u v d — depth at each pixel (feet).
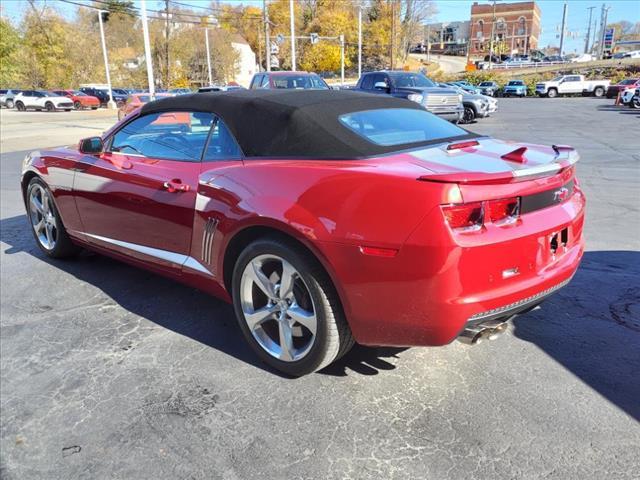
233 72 221.05
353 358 10.15
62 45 183.32
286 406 8.68
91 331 11.52
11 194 27.14
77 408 8.82
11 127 79.71
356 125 9.89
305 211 8.40
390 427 8.08
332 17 245.45
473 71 234.79
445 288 7.48
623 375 9.32
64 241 15.20
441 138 10.46
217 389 9.23
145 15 66.39
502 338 10.73
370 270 7.86
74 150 14.48
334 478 7.10
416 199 7.49
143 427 8.27
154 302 12.96
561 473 7.05
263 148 9.80
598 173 29.76
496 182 7.72
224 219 9.64
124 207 12.19
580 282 13.55
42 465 7.53
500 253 7.80
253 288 9.81
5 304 12.98
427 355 10.16
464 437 7.80
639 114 76.48
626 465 7.16
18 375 9.87
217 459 7.52
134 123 12.60
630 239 17.20
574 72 196.95
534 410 8.39
